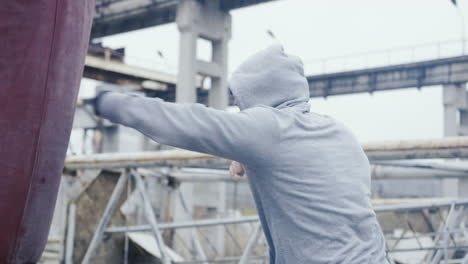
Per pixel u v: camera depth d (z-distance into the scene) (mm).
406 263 8008
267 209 1398
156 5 19766
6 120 1530
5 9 1478
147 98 1261
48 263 6637
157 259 6234
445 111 22719
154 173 6586
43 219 1715
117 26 21609
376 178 7148
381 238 1412
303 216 1344
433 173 6828
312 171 1355
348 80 22859
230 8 20094
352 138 1492
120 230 5738
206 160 4125
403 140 3342
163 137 1241
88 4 1671
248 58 1537
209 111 1273
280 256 1391
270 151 1326
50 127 1599
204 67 19500
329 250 1321
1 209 1589
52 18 1529
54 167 1667
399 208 4406
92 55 21453
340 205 1347
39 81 1543
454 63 20859
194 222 5398
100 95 1256
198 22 19312
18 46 1506
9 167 1564
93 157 4863
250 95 1476
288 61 1492
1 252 1635
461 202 4223
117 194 4824
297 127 1391
